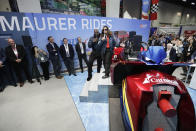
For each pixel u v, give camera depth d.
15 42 3.77
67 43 4.29
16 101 2.99
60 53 4.28
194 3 16.61
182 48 4.94
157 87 1.34
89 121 2.21
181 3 16.52
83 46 4.57
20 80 3.78
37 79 4.04
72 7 6.35
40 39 4.12
